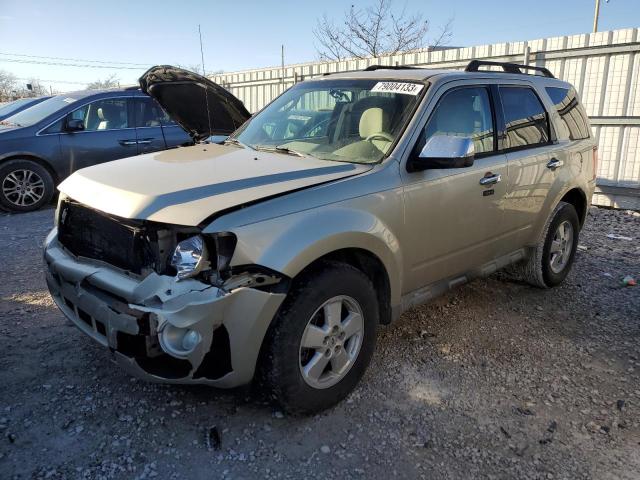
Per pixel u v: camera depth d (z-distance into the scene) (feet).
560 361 12.40
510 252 14.99
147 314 8.17
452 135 12.00
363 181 10.35
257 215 8.77
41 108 29.25
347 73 14.37
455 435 9.64
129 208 8.80
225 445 9.18
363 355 10.59
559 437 9.67
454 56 34.35
